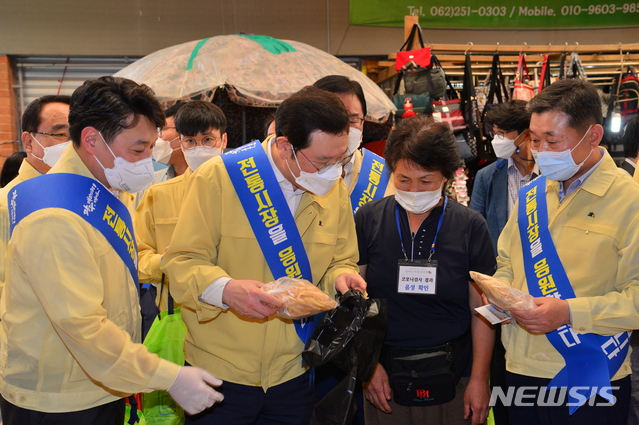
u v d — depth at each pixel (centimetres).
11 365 139
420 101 369
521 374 171
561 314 151
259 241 159
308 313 143
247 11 562
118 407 154
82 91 138
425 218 185
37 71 561
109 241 143
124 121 137
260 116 457
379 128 416
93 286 131
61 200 134
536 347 168
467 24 515
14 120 557
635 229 152
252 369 160
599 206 160
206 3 558
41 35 546
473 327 190
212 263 162
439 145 168
